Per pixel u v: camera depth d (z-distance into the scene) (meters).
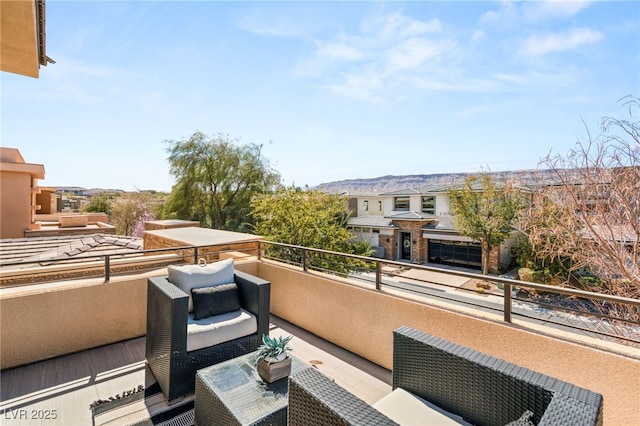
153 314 2.81
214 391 1.92
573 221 5.05
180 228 7.75
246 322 2.88
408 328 2.05
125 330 3.47
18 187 7.61
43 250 5.29
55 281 3.54
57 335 3.08
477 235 13.24
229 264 3.36
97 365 2.96
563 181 5.25
